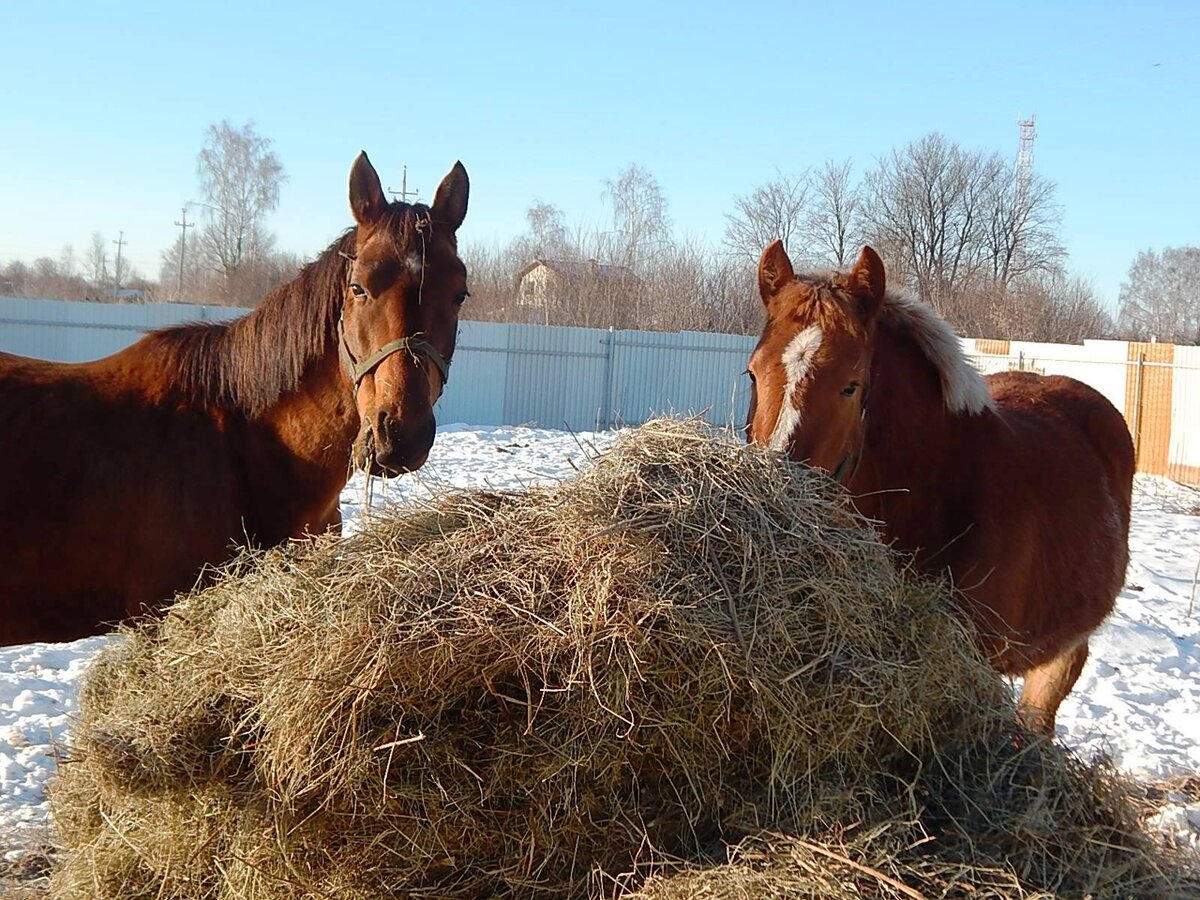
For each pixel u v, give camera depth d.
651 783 2.52
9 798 3.90
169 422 3.43
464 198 3.62
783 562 2.62
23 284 50.06
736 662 2.44
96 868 2.81
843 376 3.01
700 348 22.05
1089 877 2.44
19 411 3.33
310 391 3.53
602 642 2.42
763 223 32.75
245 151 41.28
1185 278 54.00
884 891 2.23
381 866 2.47
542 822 2.46
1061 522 3.61
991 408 3.58
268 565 2.90
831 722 2.51
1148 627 7.25
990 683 2.83
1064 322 32.53
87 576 3.33
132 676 2.88
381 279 3.29
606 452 2.88
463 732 2.47
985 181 37.34
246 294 41.00
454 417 20.62
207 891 2.66
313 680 2.43
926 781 2.63
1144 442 17.89
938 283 35.31
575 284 29.69
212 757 2.50
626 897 2.37
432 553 2.66
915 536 3.41
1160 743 5.10
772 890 2.24
